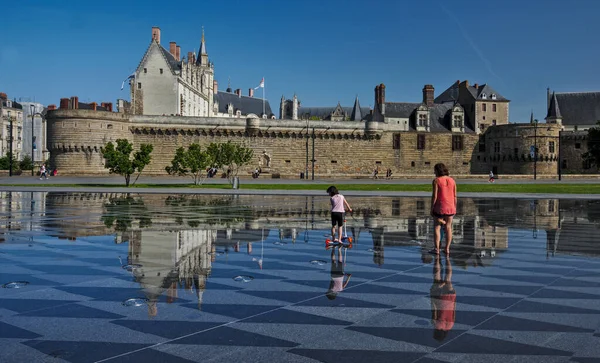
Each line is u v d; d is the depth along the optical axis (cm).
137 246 1273
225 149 6203
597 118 9850
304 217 2034
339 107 12556
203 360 561
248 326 673
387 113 9431
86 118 7275
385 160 8438
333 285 893
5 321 683
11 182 5294
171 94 8531
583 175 7450
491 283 916
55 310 732
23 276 938
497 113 9750
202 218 1962
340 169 8275
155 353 580
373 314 729
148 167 7731
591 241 1435
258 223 1803
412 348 602
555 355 583
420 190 4400
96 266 1028
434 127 9000
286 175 7469
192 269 1009
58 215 2045
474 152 8881
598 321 702
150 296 809
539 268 1051
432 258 1157
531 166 8575
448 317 717
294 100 12475
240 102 13212
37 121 12162
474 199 3484
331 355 579
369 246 1322
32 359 559
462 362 563
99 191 3956
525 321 701
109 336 631
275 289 861
